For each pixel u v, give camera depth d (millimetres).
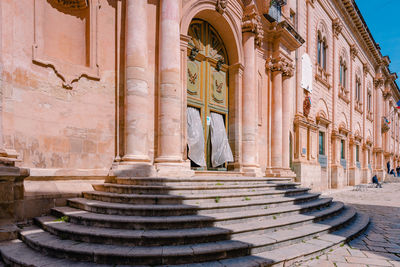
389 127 36812
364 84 28750
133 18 7352
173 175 7203
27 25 6105
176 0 8008
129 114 7238
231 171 10719
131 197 5383
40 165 6148
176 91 7867
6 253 4152
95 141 7102
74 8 7145
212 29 10773
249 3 11391
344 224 6598
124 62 7484
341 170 19922
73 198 6320
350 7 22906
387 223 7609
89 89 7094
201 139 9883
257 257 4176
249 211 5594
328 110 19516
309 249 4652
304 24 16812
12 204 5125
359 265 4305
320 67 18391
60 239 4422
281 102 12898
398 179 32125
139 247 4062
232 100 11203
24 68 5984
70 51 7043
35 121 6121
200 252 3922
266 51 12820
